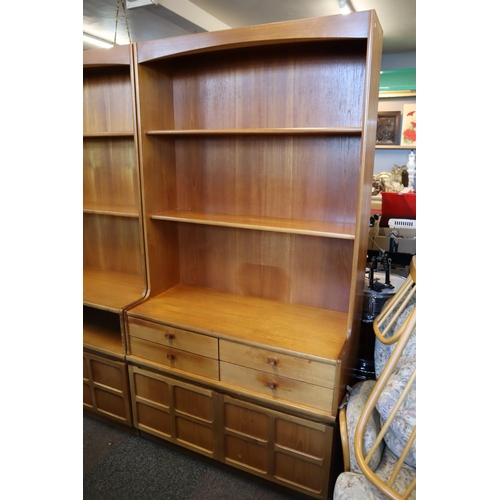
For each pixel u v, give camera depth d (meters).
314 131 1.49
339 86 1.67
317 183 1.82
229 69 1.85
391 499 1.10
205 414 1.79
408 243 2.31
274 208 1.93
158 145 1.95
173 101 2.02
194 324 1.76
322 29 1.37
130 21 4.00
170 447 1.98
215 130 1.68
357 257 1.51
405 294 1.63
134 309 1.92
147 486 1.75
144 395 1.95
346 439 1.44
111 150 2.27
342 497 1.21
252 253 2.05
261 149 1.89
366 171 1.48
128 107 2.14
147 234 1.97
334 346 1.57
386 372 1.20
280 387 1.59
